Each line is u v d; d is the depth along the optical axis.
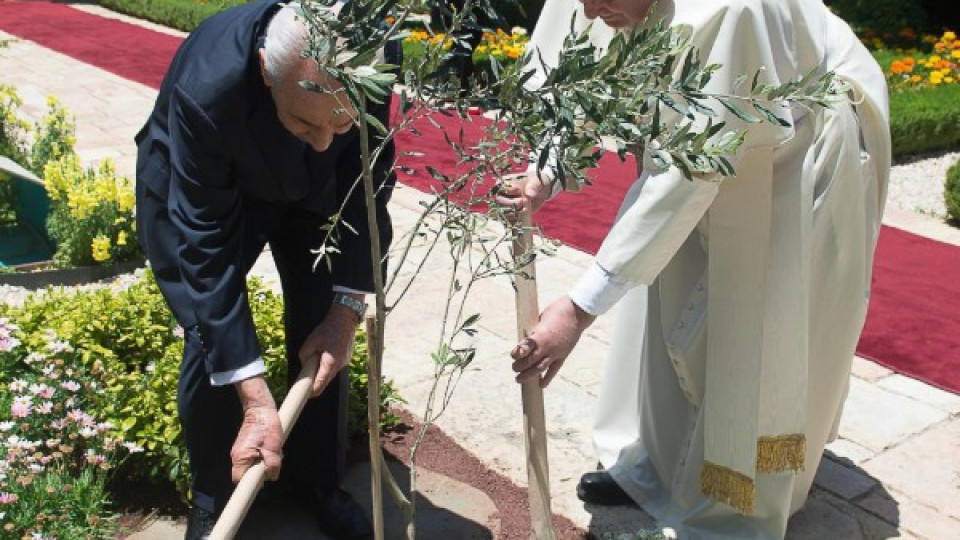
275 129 2.54
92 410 3.41
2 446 3.19
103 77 10.70
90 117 8.80
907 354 4.80
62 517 2.97
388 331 4.73
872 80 3.04
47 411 3.32
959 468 3.78
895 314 5.28
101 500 3.13
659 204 2.60
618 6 2.63
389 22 2.11
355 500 3.41
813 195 2.92
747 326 2.92
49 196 5.47
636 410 3.55
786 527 3.30
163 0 15.05
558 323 2.69
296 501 3.43
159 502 3.38
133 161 7.41
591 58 1.97
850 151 2.95
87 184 5.38
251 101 2.48
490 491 3.54
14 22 14.48
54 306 3.96
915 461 3.82
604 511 3.44
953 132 9.00
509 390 4.20
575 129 2.14
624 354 3.52
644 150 2.36
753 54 2.58
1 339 3.61
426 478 3.60
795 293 2.89
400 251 5.72
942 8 14.01
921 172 8.32
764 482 3.11
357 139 2.82
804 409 3.01
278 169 2.63
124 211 5.45
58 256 5.46
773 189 2.86
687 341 3.10
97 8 16.48
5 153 6.52
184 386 2.90
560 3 3.12
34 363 3.58
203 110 2.46
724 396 3.00
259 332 3.69
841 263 3.05
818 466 3.69
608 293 2.67
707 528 3.25
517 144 2.12
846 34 3.08
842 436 3.99
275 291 5.11
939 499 3.57
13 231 5.91
